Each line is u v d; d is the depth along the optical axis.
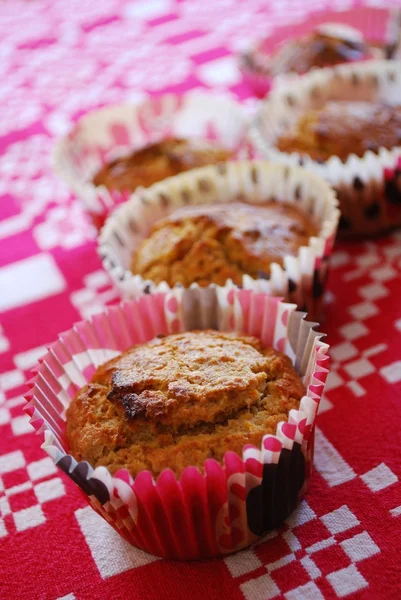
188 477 0.20
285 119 0.34
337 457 0.24
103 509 0.21
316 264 0.26
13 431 0.26
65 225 0.34
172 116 0.36
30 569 0.22
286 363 0.23
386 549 0.21
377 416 0.24
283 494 0.21
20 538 0.23
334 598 0.21
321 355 0.22
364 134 0.30
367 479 0.23
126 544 0.22
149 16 0.49
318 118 0.31
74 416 0.23
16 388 0.27
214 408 0.21
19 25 0.52
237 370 0.22
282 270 0.26
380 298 0.28
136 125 0.36
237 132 0.34
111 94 0.41
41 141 0.39
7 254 0.33
